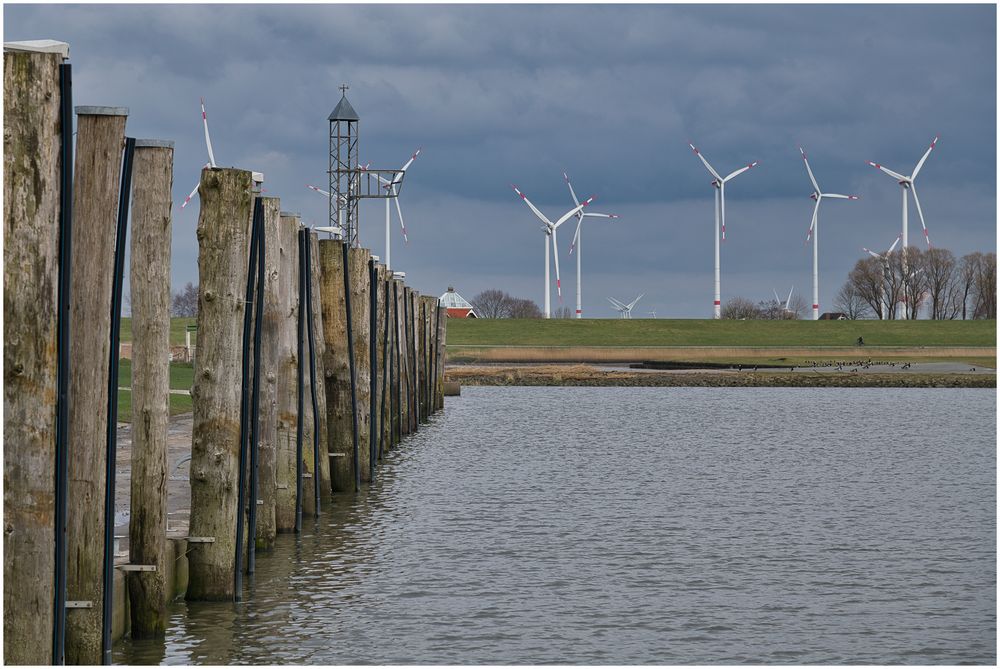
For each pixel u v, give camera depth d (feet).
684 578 164.14
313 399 198.29
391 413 324.19
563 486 257.96
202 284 132.05
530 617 141.59
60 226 88.33
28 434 85.61
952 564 175.73
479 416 477.36
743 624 140.56
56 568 91.66
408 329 382.63
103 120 97.30
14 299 84.28
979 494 253.85
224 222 131.03
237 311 132.98
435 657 124.98
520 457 317.22
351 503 223.30
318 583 153.48
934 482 274.98
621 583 160.35
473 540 189.37
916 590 158.61
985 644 133.59
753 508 230.27
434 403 491.31
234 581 137.18
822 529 205.98
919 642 134.41
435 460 304.71
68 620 102.01
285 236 180.45
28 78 82.53
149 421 117.60
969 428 436.35
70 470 101.14
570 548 184.44
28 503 86.33
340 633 131.64
